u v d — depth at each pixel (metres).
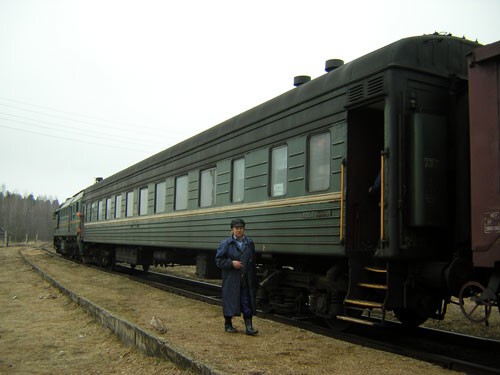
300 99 7.73
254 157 8.93
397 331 7.68
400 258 5.88
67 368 5.38
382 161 6.04
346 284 6.98
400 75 6.09
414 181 5.93
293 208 7.68
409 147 6.04
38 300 10.34
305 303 8.16
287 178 7.91
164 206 13.15
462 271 5.78
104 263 19.62
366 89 6.41
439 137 6.10
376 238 6.78
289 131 7.97
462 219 6.05
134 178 15.74
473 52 5.26
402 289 6.10
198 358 5.11
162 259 13.76
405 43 6.22
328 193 6.92
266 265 9.06
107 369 5.32
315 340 6.32
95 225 20.06
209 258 11.12
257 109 9.03
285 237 7.81
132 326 6.09
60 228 29.23
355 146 6.74
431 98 6.28
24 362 5.63
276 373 4.72
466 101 6.22
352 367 5.02
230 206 9.62
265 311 8.78
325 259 7.79
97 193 20.36
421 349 6.46
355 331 7.66
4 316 8.48
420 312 6.21
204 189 10.99
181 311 8.64
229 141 9.90
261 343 6.07
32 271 17.77
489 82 5.11
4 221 91.31
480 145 5.14
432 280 5.93
